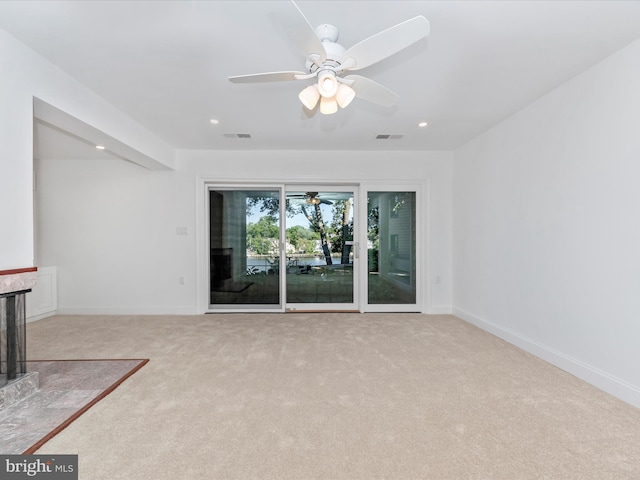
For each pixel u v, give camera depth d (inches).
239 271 189.9
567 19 73.5
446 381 95.5
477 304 157.9
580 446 65.6
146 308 182.9
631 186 83.4
